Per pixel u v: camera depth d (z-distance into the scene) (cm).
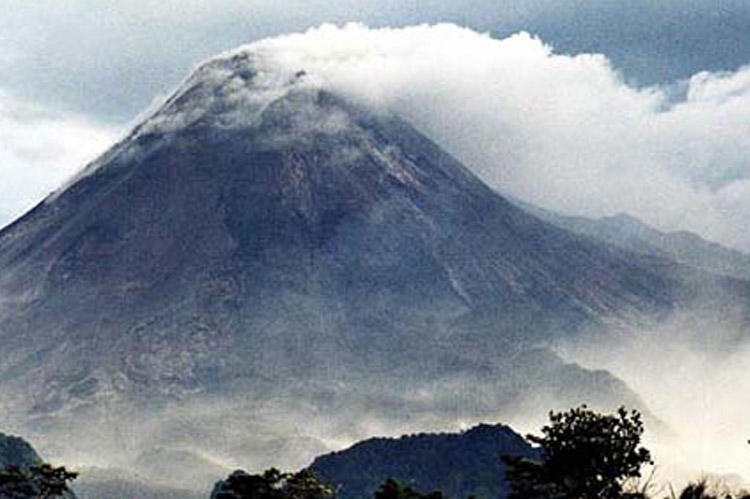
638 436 17788
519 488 17988
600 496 17550
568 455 17575
